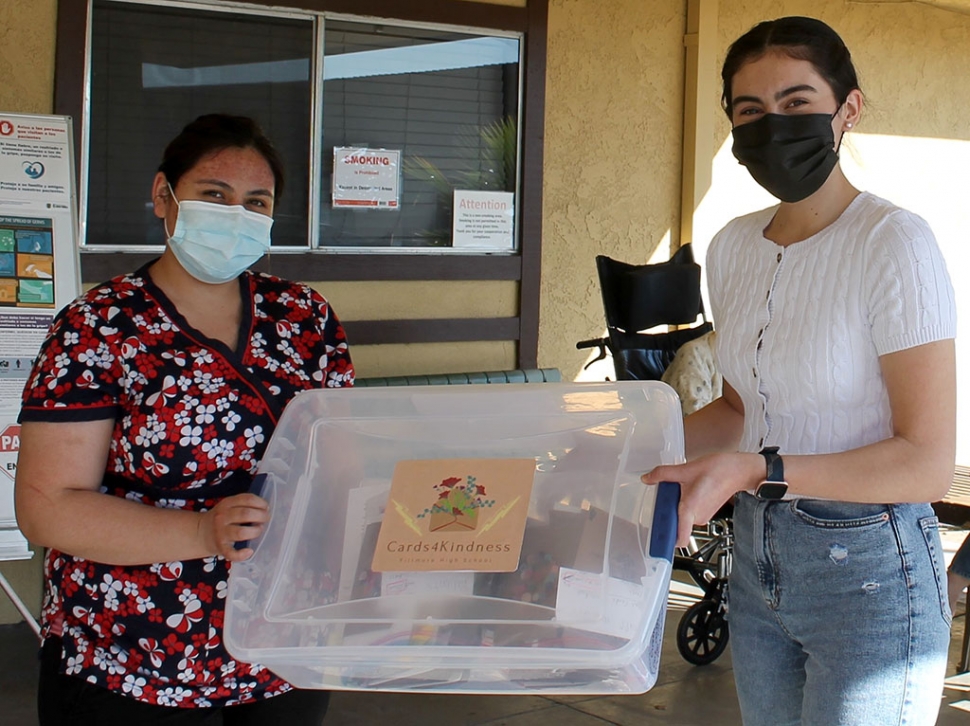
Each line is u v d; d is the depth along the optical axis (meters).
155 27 4.63
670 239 6.28
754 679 1.96
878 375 1.78
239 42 4.81
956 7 7.49
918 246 1.71
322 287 5.09
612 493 1.53
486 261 5.48
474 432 1.64
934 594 1.78
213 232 1.84
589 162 5.93
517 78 5.52
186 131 1.92
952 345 1.70
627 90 6.01
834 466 1.65
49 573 1.86
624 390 1.61
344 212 5.16
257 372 1.85
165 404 1.77
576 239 5.93
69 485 1.72
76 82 4.41
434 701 4.02
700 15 6.08
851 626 1.78
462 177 5.44
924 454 1.67
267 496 1.63
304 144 5.02
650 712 3.97
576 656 1.32
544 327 5.87
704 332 5.60
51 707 1.80
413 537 1.54
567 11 5.76
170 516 1.66
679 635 4.30
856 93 1.86
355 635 1.45
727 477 1.58
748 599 1.96
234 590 1.54
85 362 1.74
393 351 5.29
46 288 4.04
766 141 1.82
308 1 4.90
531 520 1.54
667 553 1.40
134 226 4.65
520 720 3.88
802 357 1.81
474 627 1.42
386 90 5.20
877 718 1.76
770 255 1.92
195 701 1.82
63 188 4.08
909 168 7.53
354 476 1.63
